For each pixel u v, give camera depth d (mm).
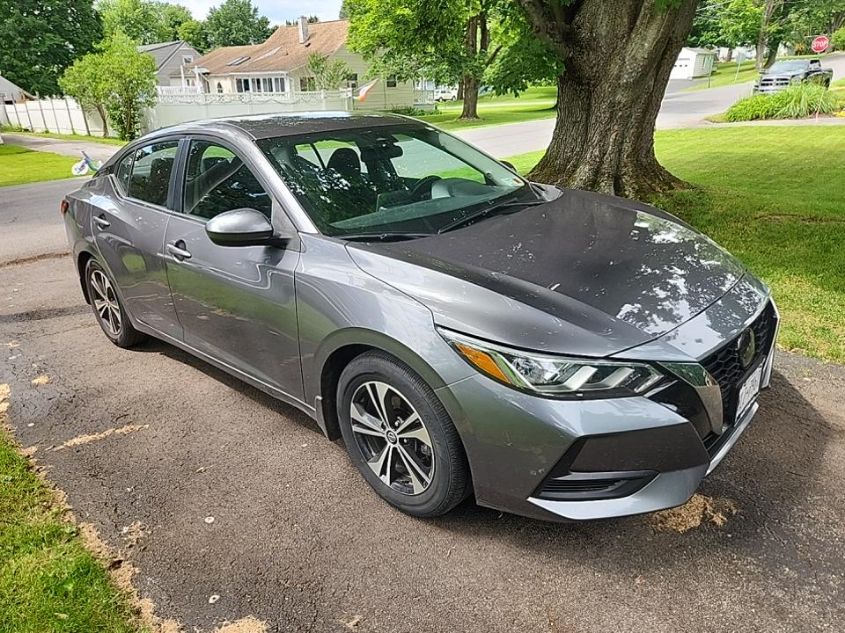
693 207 7398
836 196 8156
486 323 2287
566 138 8078
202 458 3242
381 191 3285
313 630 2180
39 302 5906
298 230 2945
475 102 31672
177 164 3729
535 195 3639
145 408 3787
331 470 3094
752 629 2082
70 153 23000
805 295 4844
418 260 2641
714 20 54844
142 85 28469
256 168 3188
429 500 2592
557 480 2254
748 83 39938
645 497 2252
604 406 2146
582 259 2723
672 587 2266
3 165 19656
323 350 2791
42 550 2592
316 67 39344
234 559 2527
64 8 45719
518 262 2664
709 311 2484
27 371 4383
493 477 2346
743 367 2496
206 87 50844
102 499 2938
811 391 3537
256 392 3945
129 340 4625
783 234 6355
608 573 2346
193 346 3791
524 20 7566
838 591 2213
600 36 7301
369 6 27344
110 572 2484
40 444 3436
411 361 2414
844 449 3002
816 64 26125
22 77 43406
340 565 2469
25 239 8883
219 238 2850
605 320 2303
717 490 2756
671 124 19734
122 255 4082
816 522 2541
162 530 2715
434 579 2371
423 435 2533
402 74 31562
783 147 12844
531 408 2184
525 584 2320
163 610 2291
